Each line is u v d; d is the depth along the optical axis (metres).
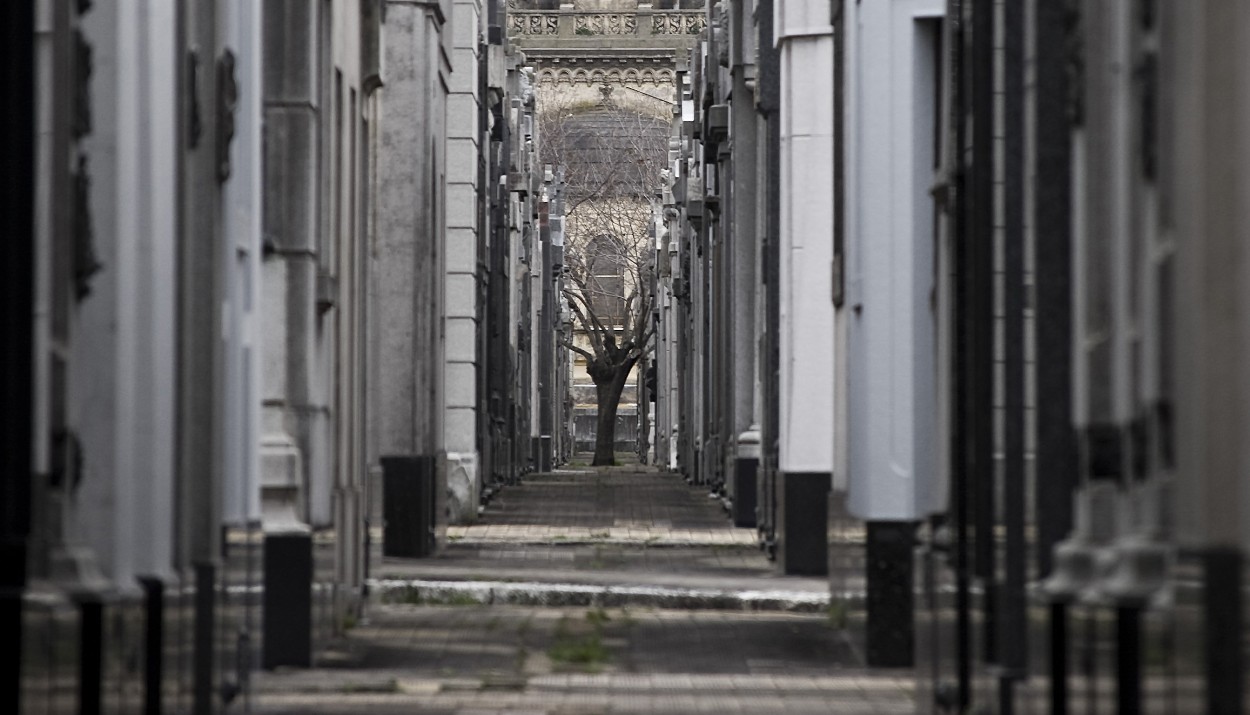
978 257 31.92
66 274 26.02
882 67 45.19
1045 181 25.78
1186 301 17.83
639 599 59.75
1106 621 20.97
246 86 38.38
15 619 22.47
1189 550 17.53
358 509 54.25
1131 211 20.56
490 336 128.38
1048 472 25.42
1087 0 22.92
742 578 65.31
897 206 45.06
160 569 30.00
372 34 58.62
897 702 39.31
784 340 69.31
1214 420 16.81
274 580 43.50
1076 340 24.11
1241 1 16.53
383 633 51.72
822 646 49.75
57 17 25.80
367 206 58.22
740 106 97.44
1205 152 17.14
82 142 26.70
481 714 36.84
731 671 44.56
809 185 68.81
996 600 29.59
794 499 66.62
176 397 31.83
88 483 27.27
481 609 59.25
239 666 36.06
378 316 61.91
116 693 26.64
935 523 37.56
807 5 69.25
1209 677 16.64
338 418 51.00
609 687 41.50
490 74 128.38
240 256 37.47
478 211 114.38
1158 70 19.17
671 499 129.00
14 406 23.11
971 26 32.81
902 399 44.94
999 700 28.03
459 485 97.94
